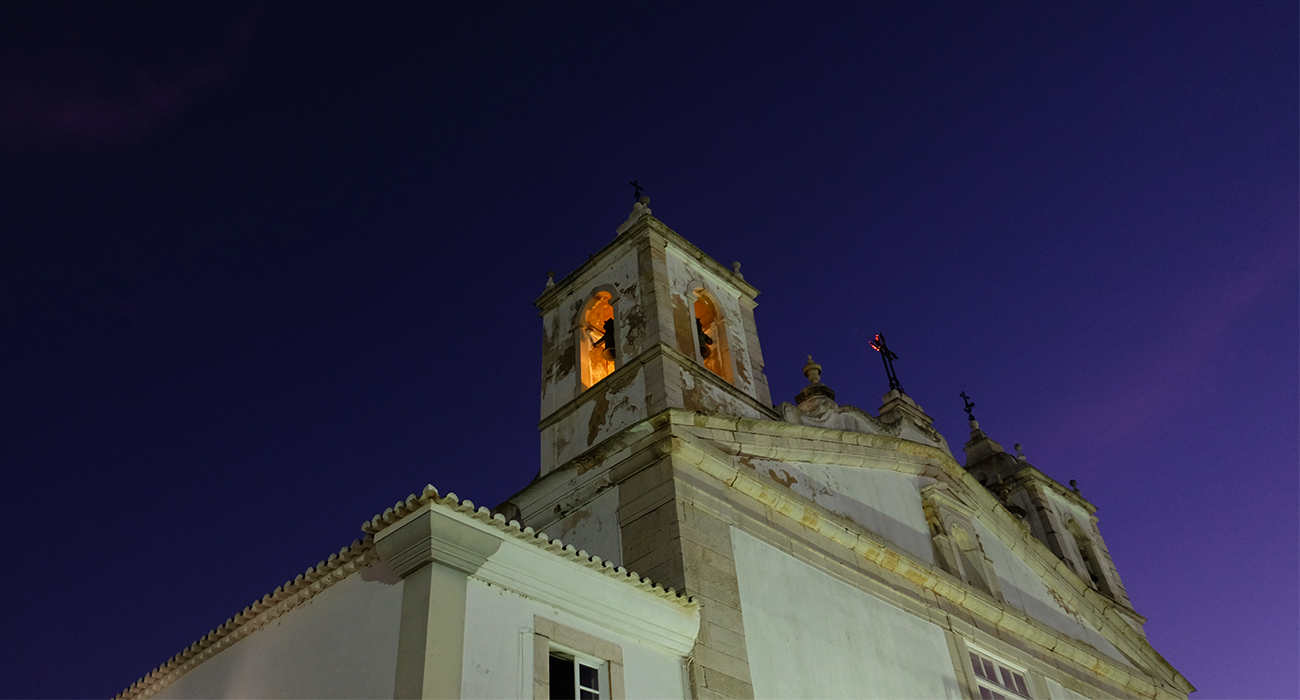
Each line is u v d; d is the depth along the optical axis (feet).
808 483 46.68
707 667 34.53
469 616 27.55
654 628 33.40
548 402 51.93
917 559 48.78
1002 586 56.24
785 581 40.88
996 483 76.79
